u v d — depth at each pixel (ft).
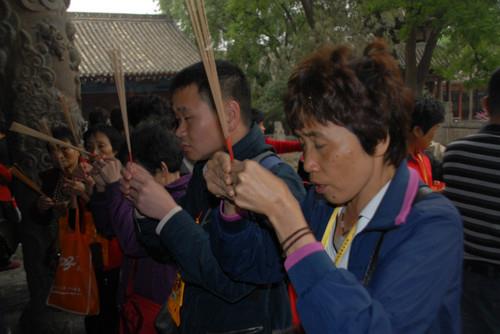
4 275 16.65
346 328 2.93
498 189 6.90
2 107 11.27
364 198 3.63
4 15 10.88
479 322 7.25
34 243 11.31
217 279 4.55
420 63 59.06
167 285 6.43
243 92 5.04
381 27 53.47
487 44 51.03
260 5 59.26
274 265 4.27
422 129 8.77
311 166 3.36
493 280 7.08
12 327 12.54
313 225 4.19
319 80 3.20
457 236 3.29
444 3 46.65
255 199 3.18
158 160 6.69
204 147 5.04
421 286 3.15
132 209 6.43
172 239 4.73
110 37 68.74
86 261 8.98
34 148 11.09
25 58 10.94
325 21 50.67
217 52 70.03
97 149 9.32
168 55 68.23
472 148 7.12
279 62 60.90
